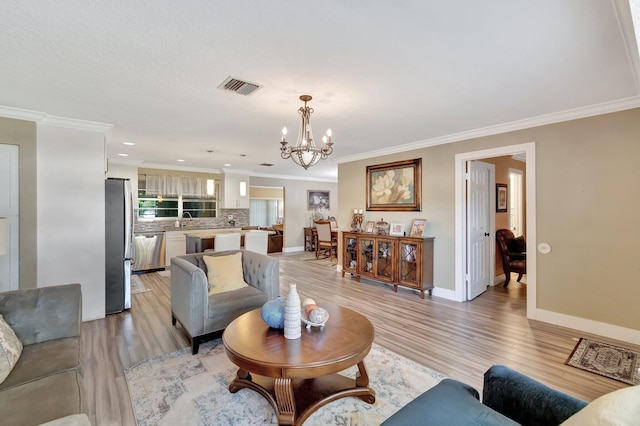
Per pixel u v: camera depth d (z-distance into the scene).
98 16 1.57
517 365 2.46
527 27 1.70
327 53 1.99
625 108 2.87
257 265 3.36
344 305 4.01
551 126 3.33
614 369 2.39
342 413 1.88
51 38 1.78
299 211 9.73
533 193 3.47
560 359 2.55
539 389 1.20
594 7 1.52
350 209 5.94
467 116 3.33
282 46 1.90
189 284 2.68
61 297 2.07
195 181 7.49
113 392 2.10
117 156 5.88
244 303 2.94
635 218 2.85
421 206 4.69
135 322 3.40
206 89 2.56
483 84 2.47
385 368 2.41
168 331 3.15
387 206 5.19
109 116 3.29
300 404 1.88
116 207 3.72
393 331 3.15
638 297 2.85
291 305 1.96
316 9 1.53
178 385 2.19
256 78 2.35
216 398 2.04
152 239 6.31
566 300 3.26
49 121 3.26
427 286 4.41
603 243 3.02
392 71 2.24
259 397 2.06
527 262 3.52
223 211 7.88
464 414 1.09
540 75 2.31
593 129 3.06
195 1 1.46
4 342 1.61
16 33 1.72
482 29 1.72
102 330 3.17
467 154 4.12
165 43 1.85
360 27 1.70
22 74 2.26
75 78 2.34
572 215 3.20
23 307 1.94
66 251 3.36
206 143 4.68
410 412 1.11
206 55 2.00
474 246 4.45
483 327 3.26
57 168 3.31
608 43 1.85
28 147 3.13
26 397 1.37
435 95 2.71
